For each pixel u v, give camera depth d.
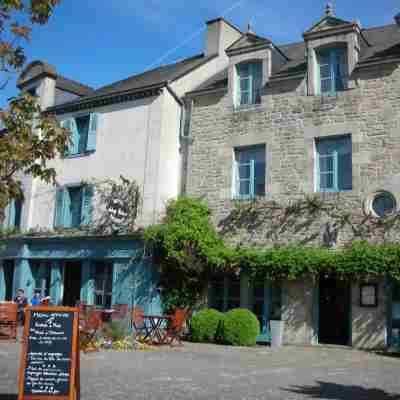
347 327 14.97
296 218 14.55
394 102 13.77
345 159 14.34
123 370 8.99
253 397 6.91
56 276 18.33
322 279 14.75
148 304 15.71
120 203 16.97
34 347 6.16
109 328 13.02
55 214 18.75
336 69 14.81
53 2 7.07
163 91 16.97
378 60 14.04
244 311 13.98
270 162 15.24
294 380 8.35
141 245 16.19
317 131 14.67
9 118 7.03
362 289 13.41
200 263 15.24
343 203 13.97
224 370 9.26
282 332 13.95
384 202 13.56
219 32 19.50
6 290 19.98
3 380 7.84
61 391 6.07
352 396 7.13
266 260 14.24
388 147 13.66
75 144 19.03
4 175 6.81
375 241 13.40
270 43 15.86
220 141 16.27
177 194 16.94
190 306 15.71
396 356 12.05
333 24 14.84
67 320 6.24
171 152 16.98
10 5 6.86
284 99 15.36
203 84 18.16
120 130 17.81
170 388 7.45
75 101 19.17
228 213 15.66
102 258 17.05
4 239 19.48
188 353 11.68
